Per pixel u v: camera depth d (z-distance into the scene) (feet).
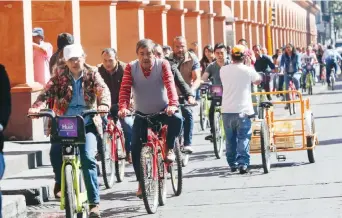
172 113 76.33
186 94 85.81
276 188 87.04
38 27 139.74
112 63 93.20
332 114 184.65
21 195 80.12
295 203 77.82
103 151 90.84
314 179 91.66
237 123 98.12
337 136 136.15
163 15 208.13
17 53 123.13
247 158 98.68
